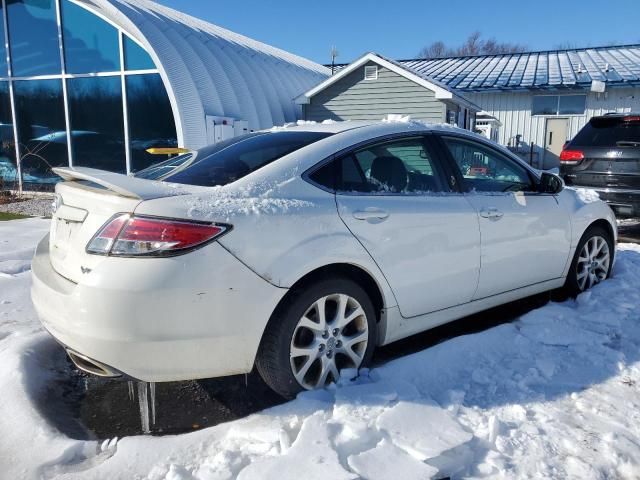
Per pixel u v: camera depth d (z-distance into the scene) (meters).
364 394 2.77
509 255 3.82
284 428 2.54
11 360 3.23
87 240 2.52
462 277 3.52
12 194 12.90
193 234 2.43
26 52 12.73
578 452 2.40
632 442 2.47
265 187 2.79
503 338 3.54
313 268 2.75
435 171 3.56
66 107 12.52
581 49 27.20
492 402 2.82
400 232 3.14
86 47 12.04
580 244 4.54
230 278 2.50
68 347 2.55
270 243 2.62
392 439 2.41
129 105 11.91
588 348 3.45
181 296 2.39
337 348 2.97
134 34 11.32
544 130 21.86
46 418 2.73
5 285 5.02
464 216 3.49
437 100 14.38
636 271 5.20
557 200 4.29
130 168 12.15
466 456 2.32
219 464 2.30
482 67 25.56
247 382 3.22
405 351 3.65
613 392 2.93
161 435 2.69
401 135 3.45
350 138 3.21
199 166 3.11
